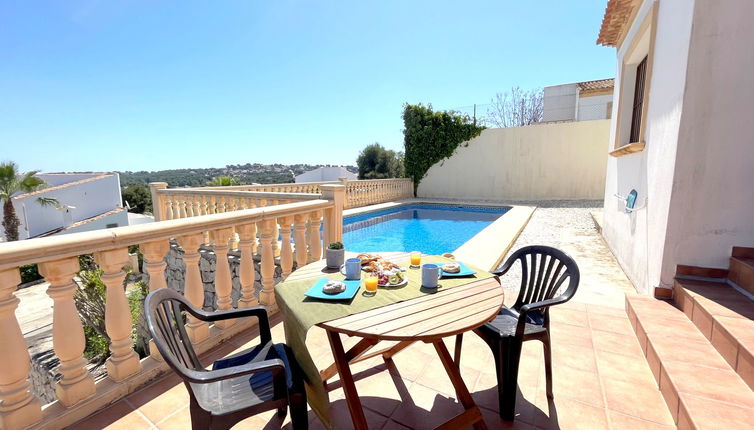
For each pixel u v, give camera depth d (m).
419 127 15.92
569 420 1.72
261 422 1.74
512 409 1.70
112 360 1.90
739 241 2.65
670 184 2.87
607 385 2.01
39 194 20.44
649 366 2.20
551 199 13.90
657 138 3.36
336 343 1.49
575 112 18.11
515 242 6.49
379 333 1.23
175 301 1.51
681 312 2.64
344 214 10.03
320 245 3.63
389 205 12.55
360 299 1.59
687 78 2.65
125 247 1.83
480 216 11.95
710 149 2.66
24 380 1.54
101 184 23.52
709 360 1.95
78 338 1.70
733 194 2.63
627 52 5.03
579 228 7.77
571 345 2.49
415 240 8.86
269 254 2.98
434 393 1.96
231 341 2.55
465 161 15.41
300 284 1.81
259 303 3.04
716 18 2.52
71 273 1.62
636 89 5.26
